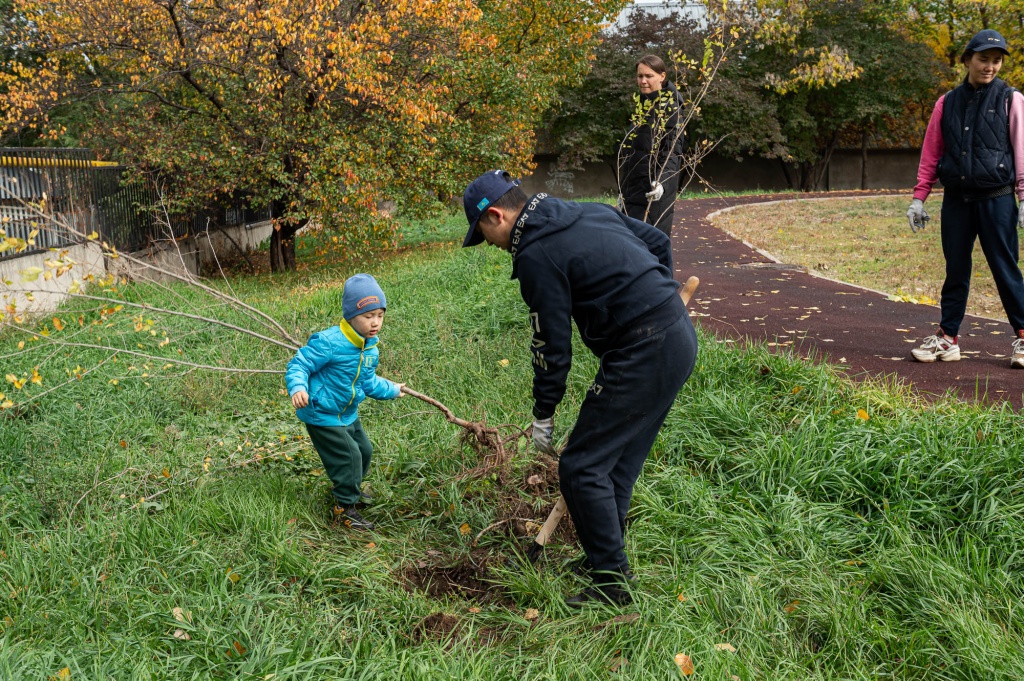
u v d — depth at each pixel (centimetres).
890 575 318
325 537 375
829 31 3531
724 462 416
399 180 1412
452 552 370
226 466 449
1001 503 350
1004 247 513
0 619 298
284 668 262
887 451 389
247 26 1216
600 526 309
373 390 398
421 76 1454
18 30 1519
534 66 1747
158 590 321
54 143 1797
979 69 502
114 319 795
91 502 401
